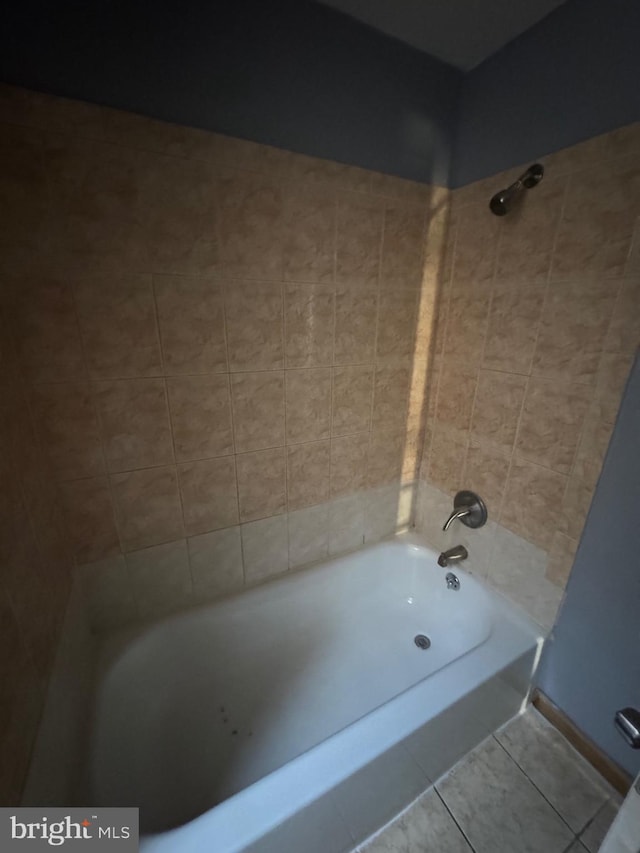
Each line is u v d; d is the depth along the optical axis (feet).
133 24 2.70
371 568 5.48
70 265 2.98
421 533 5.80
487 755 3.92
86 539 3.68
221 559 4.51
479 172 4.07
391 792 3.27
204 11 2.85
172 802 3.36
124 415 3.52
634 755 3.47
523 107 3.51
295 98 3.36
